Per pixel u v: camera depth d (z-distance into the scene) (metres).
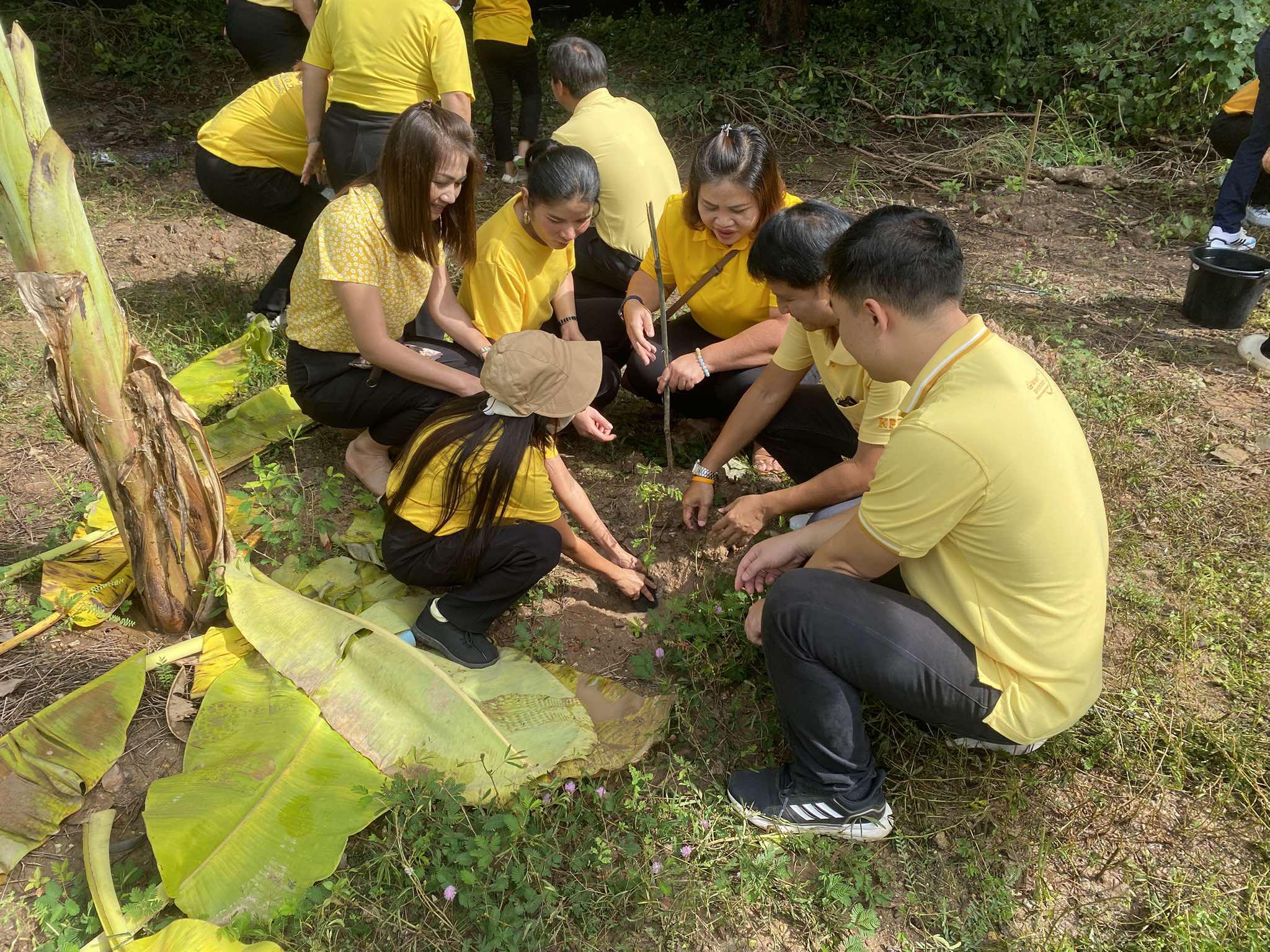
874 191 6.88
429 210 2.96
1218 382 4.43
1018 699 2.19
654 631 3.02
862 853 2.41
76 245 2.40
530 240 3.44
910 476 2.07
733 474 3.75
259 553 3.21
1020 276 5.54
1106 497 3.63
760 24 8.89
